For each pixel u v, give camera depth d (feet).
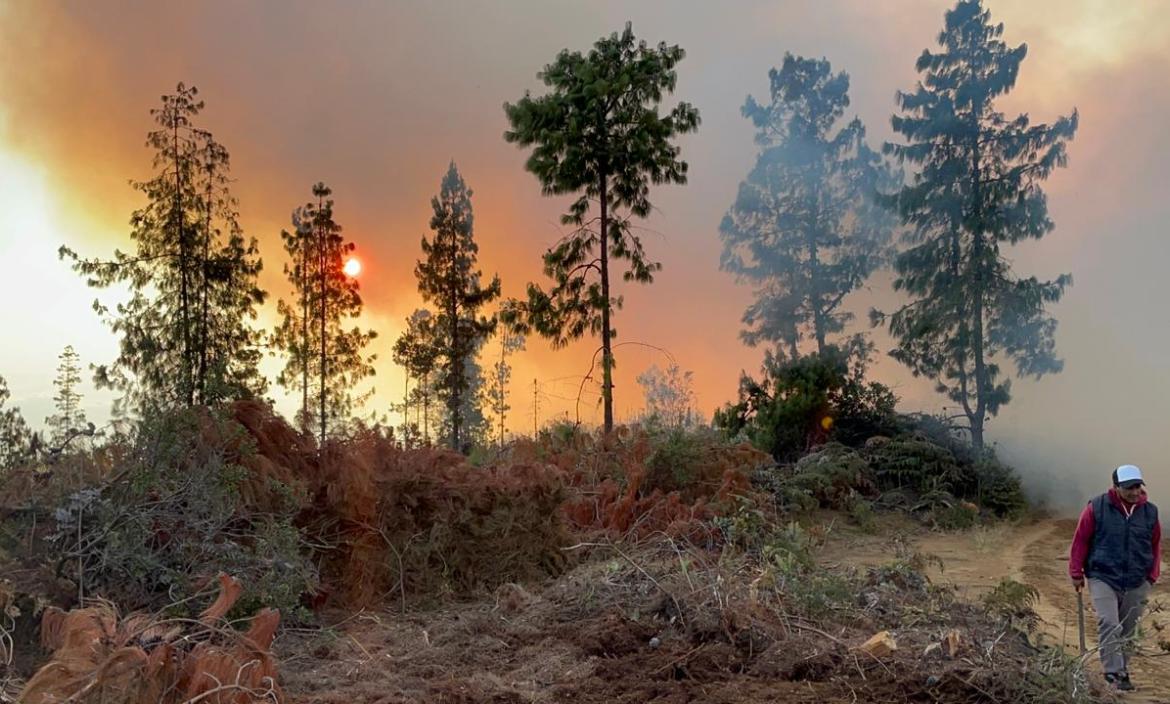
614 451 48.75
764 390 76.38
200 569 21.93
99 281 101.86
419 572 28.50
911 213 78.84
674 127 69.15
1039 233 75.56
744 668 21.31
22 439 22.91
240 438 25.89
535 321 67.05
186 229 104.88
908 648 22.31
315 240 130.00
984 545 48.60
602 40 69.05
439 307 128.26
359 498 27.71
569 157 66.59
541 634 23.45
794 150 91.25
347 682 19.81
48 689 13.43
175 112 106.42
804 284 89.71
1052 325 76.54
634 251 68.39
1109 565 23.47
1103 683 22.58
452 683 19.67
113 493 21.98
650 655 21.84
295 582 23.25
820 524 52.16
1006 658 21.48
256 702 15.03
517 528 30.55
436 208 129.39
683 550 33.24
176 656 15.37
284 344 128.47
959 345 75.15
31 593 19.38
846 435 69.87
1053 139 74.74
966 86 76.43
